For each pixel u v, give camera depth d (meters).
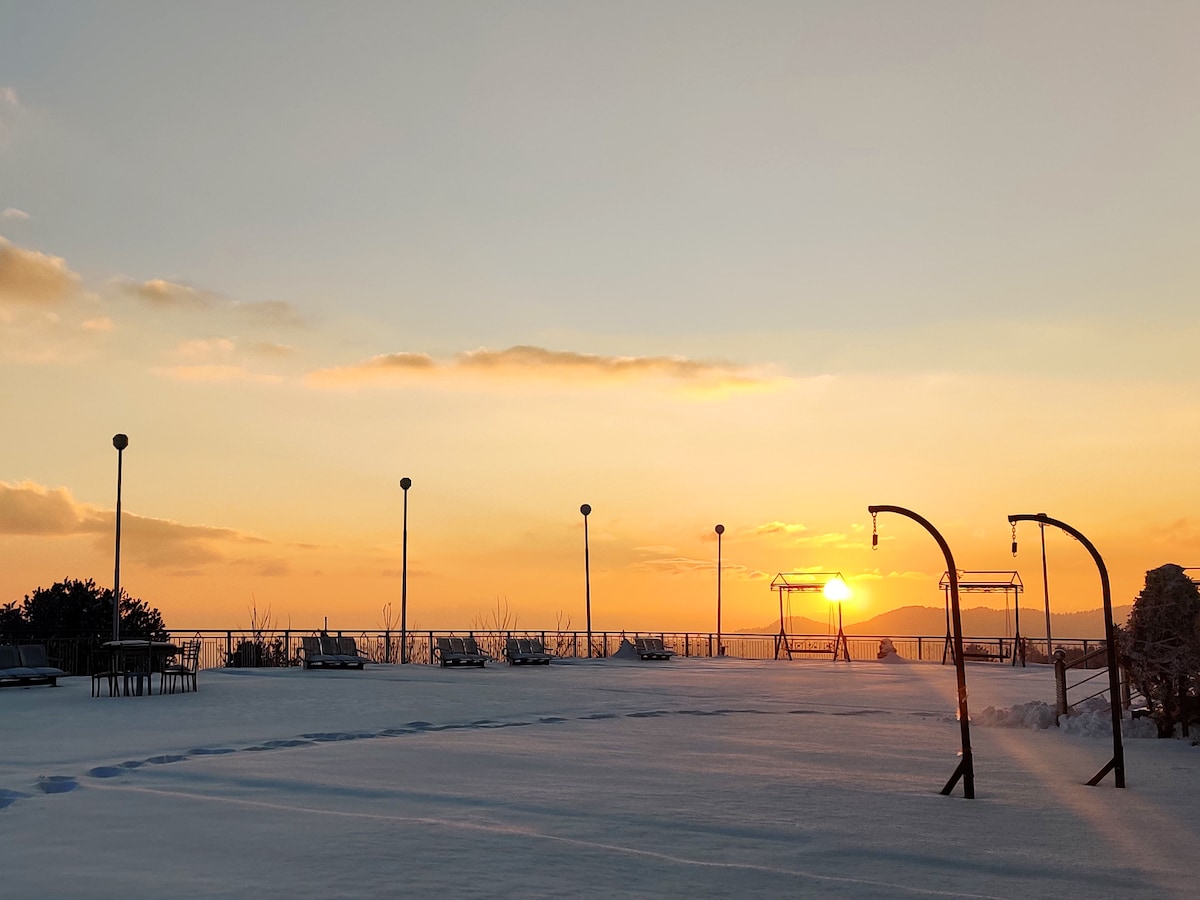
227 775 15.45
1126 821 13.04
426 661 53.53
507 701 28.98
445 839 11.16
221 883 9.33
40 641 41.50
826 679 40.62
